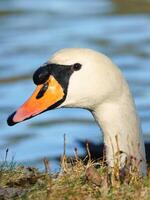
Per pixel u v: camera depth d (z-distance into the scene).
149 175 8.52
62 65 9.03
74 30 32.44
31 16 34.62
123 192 8.04
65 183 8.17
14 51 28.59
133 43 29.77
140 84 24.31
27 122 20.77
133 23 32.94
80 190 8.05
